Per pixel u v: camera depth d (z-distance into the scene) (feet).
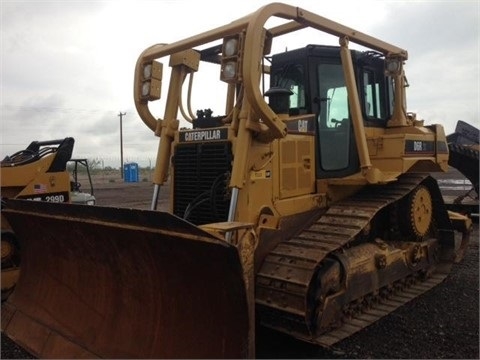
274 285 12.95
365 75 18.67
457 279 20.90
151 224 11.16
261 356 13.21
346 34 15.61
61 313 14.39
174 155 15.87
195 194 15.15
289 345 13.94
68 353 13.05
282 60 17.28
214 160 14.57
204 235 10.28
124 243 12.27
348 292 14.23
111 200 59.62
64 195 23.53
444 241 20.92
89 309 13.76
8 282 19.75
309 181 16.20
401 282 17.71
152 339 12.10
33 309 15.15
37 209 14.21
